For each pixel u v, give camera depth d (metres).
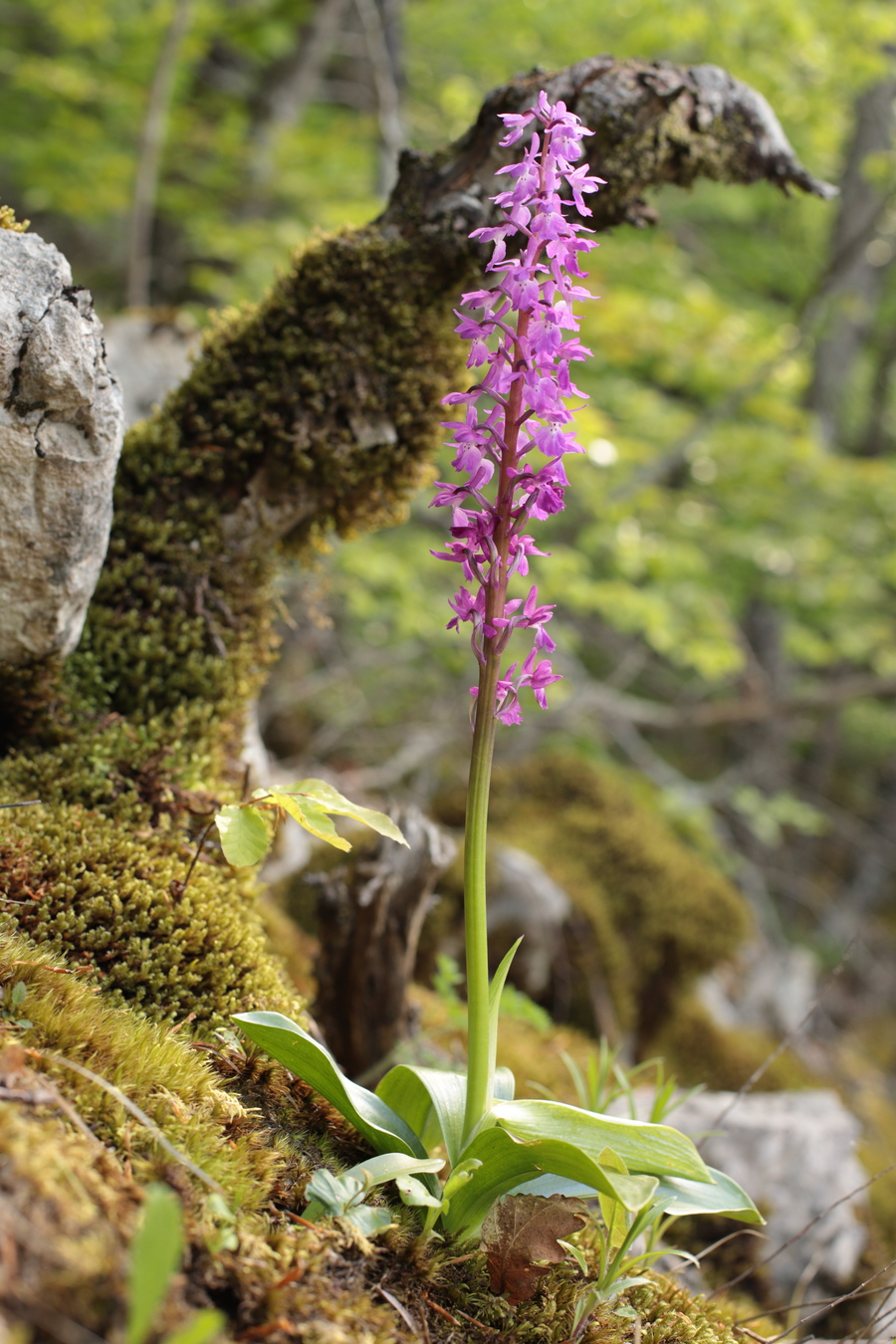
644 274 6.61
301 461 2.31
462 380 2.45
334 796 1.61
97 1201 1.10
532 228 1.50
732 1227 3.06
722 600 7.55
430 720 7.03
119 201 6.73
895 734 10.41
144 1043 1.49
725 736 10.82
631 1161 1.48
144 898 1.81
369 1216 1.39
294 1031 1.50
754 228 10.63
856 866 10.32
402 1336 1.28
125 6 7.34
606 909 4.71
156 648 2.27
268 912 3.37
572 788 5.40
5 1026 1.35
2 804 1.71
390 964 2.51
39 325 1.70
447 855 2.50
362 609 5.53
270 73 7.52
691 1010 4.88
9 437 1.73
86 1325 0.97
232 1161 1.37
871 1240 3.35
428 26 7.04
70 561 1.92
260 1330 1.12
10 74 7.50
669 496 7.10
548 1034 3.65
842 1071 5.73
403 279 2.32
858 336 10.07
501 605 1.53
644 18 6.29
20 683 2.06
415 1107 1.74
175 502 2.34
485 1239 1.48
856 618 8.16
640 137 2.29
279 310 2.34
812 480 6.96
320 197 6.83
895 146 9.52
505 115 1.53
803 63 6.50
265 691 5.81
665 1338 1.57
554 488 1.52
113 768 2.11
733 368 6.69
